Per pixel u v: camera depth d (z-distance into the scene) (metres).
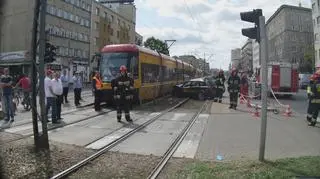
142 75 24.44
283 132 14.12
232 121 17.09
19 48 28.94
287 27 110.69
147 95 26.00
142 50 24.80
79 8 69.12
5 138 11.87
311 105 16.03
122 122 16.34
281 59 114.00
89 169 8.82
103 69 23.50
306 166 8.65
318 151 10.75
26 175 8.05
